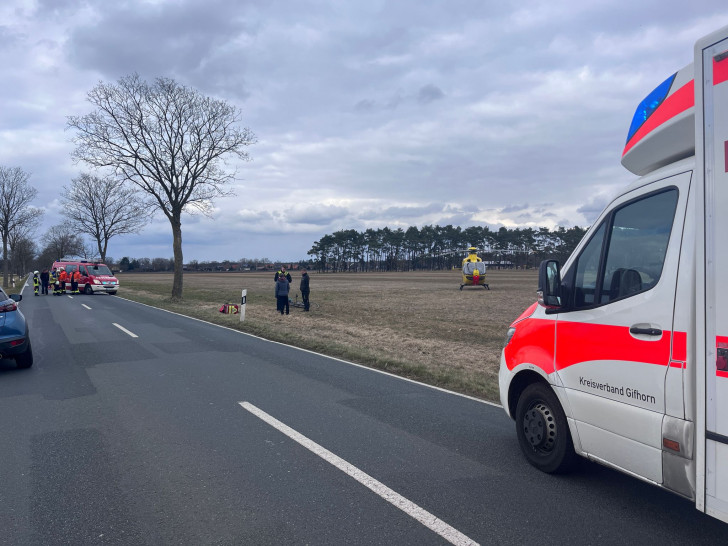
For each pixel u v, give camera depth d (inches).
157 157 1001.5
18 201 1617.9
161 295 1332.4
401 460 186.2
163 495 157.2
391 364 377.1
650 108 141.4
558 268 162.4
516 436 214.8
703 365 113.0
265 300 1164.5
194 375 330.6
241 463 182.7
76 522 140.9
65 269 1419.8
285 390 292.2
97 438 209.8
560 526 137.9
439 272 4741.6
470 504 151.2
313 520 141.5
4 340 334.3
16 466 180.7
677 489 123.6
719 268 108.6
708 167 111.7
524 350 181.8
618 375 140.9
